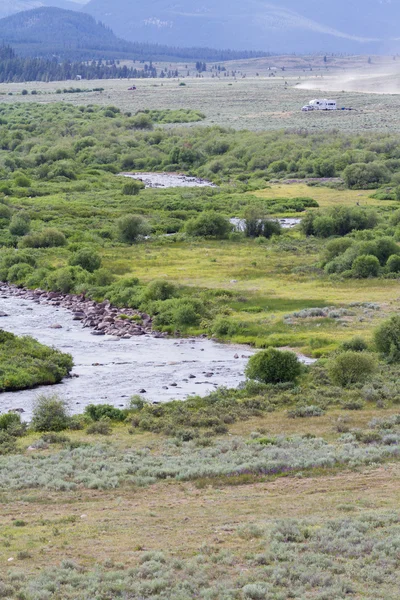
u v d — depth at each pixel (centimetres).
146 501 5238
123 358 10919
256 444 6794
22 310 14050
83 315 13650
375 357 10188
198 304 13212
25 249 18550
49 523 4797
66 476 5897
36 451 6881
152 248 19188
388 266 15962
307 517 4731
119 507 5112
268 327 12269
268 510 4928
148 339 12138
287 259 17688
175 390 9281
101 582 3784
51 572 3922
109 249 19000
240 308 13475
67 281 15438
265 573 3853
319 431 7369
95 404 8706
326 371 9638
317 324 12331
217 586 3706
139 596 3616
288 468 5944
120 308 14038
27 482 5709
